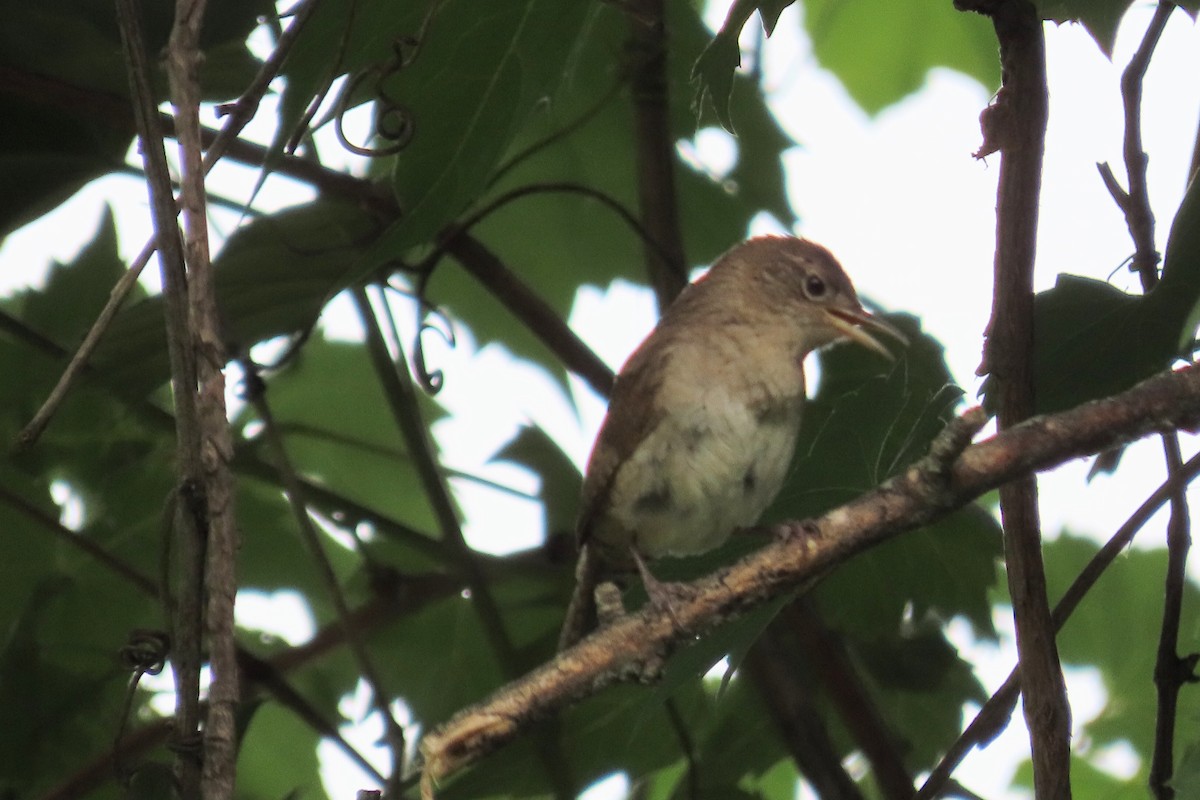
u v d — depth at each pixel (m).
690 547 9.41
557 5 7.38
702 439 9.17
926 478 5.56
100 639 9.17
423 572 9.84
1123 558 9.68
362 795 5.53
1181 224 6.36
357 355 10.56
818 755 8.69
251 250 8.62
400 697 9.50
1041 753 6.03
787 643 9.49
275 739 9.72
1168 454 6.76
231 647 5.39
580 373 9.46
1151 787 6.68
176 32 5.99
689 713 9.25
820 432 6.97
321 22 6.90
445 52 7.33
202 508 5.62
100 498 9.31
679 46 9.79
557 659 5.58
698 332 9.41
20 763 8.96
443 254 9.27
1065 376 6.82
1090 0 6.12
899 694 9.59
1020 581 6.11
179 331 5.82
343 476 10.53
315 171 8.68
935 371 9.46
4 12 8.02
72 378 6.04
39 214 8.81
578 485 9.73
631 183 10.45
